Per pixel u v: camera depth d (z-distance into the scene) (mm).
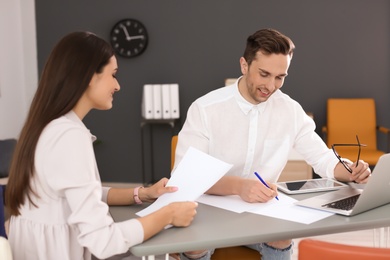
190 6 5199
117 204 1689
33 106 1395
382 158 1463
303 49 5090
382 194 1571
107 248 1292
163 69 5297
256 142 2051
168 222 1396
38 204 1394
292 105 2119
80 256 1417
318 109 5133
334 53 5055
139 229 1322
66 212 1396
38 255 1395
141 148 5418
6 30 5211
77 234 1413
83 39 1398
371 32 4984
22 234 1414
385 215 1534
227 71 5219
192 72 5266
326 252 984
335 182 1932
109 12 5320
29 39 5477
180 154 1991
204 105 2043
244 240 1363
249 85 1895
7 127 5215
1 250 1163
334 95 5098
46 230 1392
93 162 1399
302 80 5129
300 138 2141
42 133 1357
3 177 4133
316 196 1745
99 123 5453
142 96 5344
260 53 1807
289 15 5078
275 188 1711
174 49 5266
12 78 5305
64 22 5402
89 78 1388
